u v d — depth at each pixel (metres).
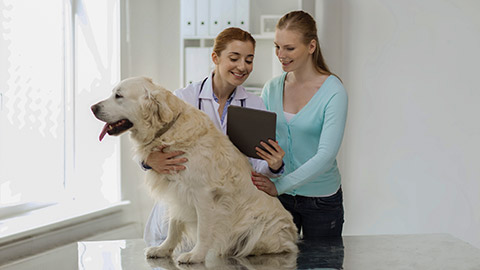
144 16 3.64
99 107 1.80
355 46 4.05
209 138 1.79
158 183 1.82
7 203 3.09
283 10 4.24
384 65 3.94
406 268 1.69
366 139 4.07
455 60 3.64
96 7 3.46
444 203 3.75
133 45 3.54
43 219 2.98
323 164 2.00
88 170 3.52
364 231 4.12
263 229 1.84
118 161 3.49
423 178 3.83
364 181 4.10
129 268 1.67
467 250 1.92
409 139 3.87
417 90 3.81
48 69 3.34
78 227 3.12
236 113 1.89
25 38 3.18
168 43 3.85
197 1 3.80
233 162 1.82
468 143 3.63
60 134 3.45
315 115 2.15
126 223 3.53
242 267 1.67
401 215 3.94
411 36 3.81
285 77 2.35
